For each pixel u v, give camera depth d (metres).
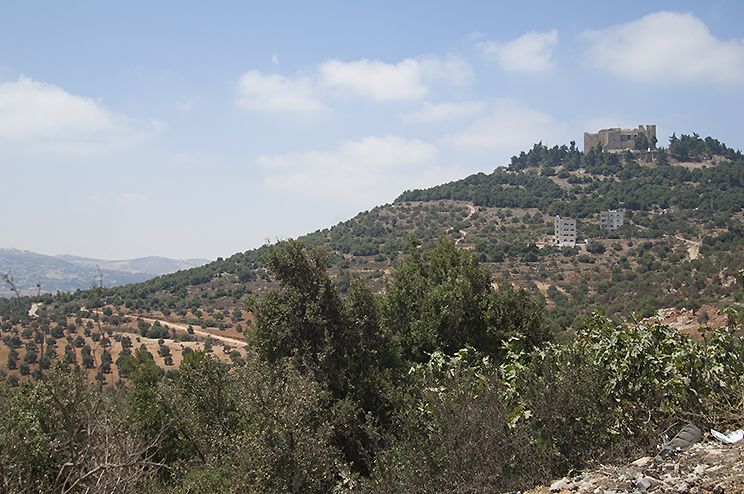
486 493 5.10
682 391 5.67
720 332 6.46
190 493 7.90
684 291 41.56
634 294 49.41
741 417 5.09
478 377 7.01
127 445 4.98
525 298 13.24
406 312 13.74
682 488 3.81
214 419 9.47
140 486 5.38
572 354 6.75
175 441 10.40
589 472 4.98
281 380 8.23
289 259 11.29
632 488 4.15
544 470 5.35
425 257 16.92
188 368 10.29
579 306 51.88
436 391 6.46
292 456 7.03
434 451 6.00
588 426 5.72
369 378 10.30
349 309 11.40
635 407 5.78
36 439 5.20
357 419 9.11
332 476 7.27
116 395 4.92
